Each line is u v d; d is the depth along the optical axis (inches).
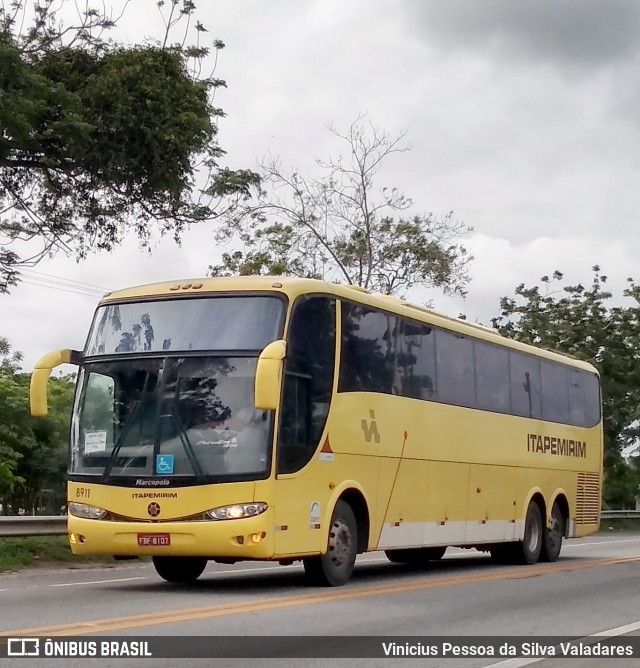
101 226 882.1
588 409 904.3
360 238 1414.9
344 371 539.8
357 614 422.3
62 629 362.0
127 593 499.2
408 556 786.2
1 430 1283.2
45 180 861.8
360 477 550.3
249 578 594.9
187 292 517.0
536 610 453.4
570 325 1801.2
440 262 1422.2
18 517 710.5
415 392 616.1
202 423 487.5
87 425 510.6
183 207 878.4
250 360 492.1
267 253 1368.1
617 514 1610.5
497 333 759.1
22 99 735.7
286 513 485.7
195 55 859.4
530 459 775.7
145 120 818.8
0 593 501.4
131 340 515.8
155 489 484.1
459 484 666.8
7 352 1531.7
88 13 839.7
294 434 494.9
